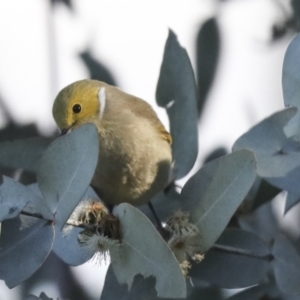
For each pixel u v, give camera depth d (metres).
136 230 6.27
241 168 6.38
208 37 9.09
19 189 6.39
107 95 9.50
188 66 8.16
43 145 8.18
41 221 6.40
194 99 8.20
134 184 8.98
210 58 9.05
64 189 6.30
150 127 9.11
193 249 6.65
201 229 6.65
